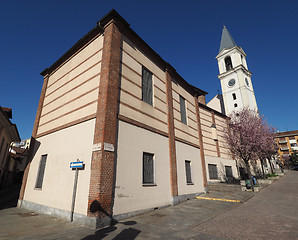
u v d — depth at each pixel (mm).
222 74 41688
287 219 6781
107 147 7152
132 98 9281
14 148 36750
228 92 40125
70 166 7883
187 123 14680
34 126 12570
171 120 12070
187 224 6469
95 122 7859
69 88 10664
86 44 10562
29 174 11273
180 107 14242
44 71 13742
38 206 9367
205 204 10219
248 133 17469
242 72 39062
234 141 17734
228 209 8797
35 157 11367
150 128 9922
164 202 9617
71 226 6398
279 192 13188
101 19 9328
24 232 5711
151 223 6625
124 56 9406
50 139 10586
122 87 8812
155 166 9672
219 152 21828
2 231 5844
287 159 55719
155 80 11648
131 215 7496
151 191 8930
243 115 21016
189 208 9242
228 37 44281
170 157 11031
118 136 7863
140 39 10617
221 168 21156
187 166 13086
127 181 7715
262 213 7793
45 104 12625
